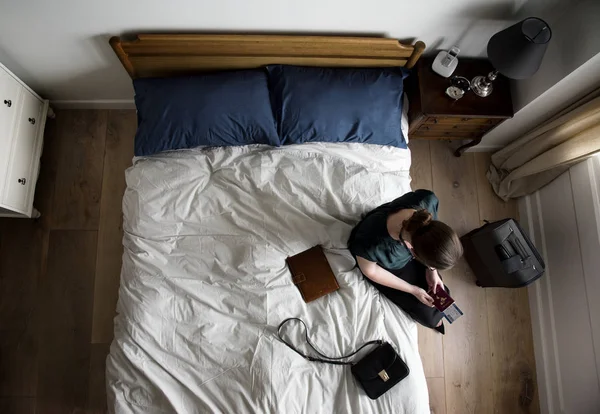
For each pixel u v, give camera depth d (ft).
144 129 5.66
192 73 6.18
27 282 6.68
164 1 5.10
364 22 5.59
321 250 5.63
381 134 5.94
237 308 5.27
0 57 5.98
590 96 5.67
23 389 6.35
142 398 4.96
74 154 7.18
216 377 5.03
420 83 6.10
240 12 5.34
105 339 6.58
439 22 5.62
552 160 6.30
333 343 5.25
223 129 5.68
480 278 7.08
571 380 6.55
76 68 6.31
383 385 5.13
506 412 6.95
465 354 7.07
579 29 5.08
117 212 7.03
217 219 5.65
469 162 7.73
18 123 6.16
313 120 5.74
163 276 5.34
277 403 4.86
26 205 6.42
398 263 5.09
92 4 5.09
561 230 6.79
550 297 7.00
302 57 5.96
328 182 5.77
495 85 6.26
